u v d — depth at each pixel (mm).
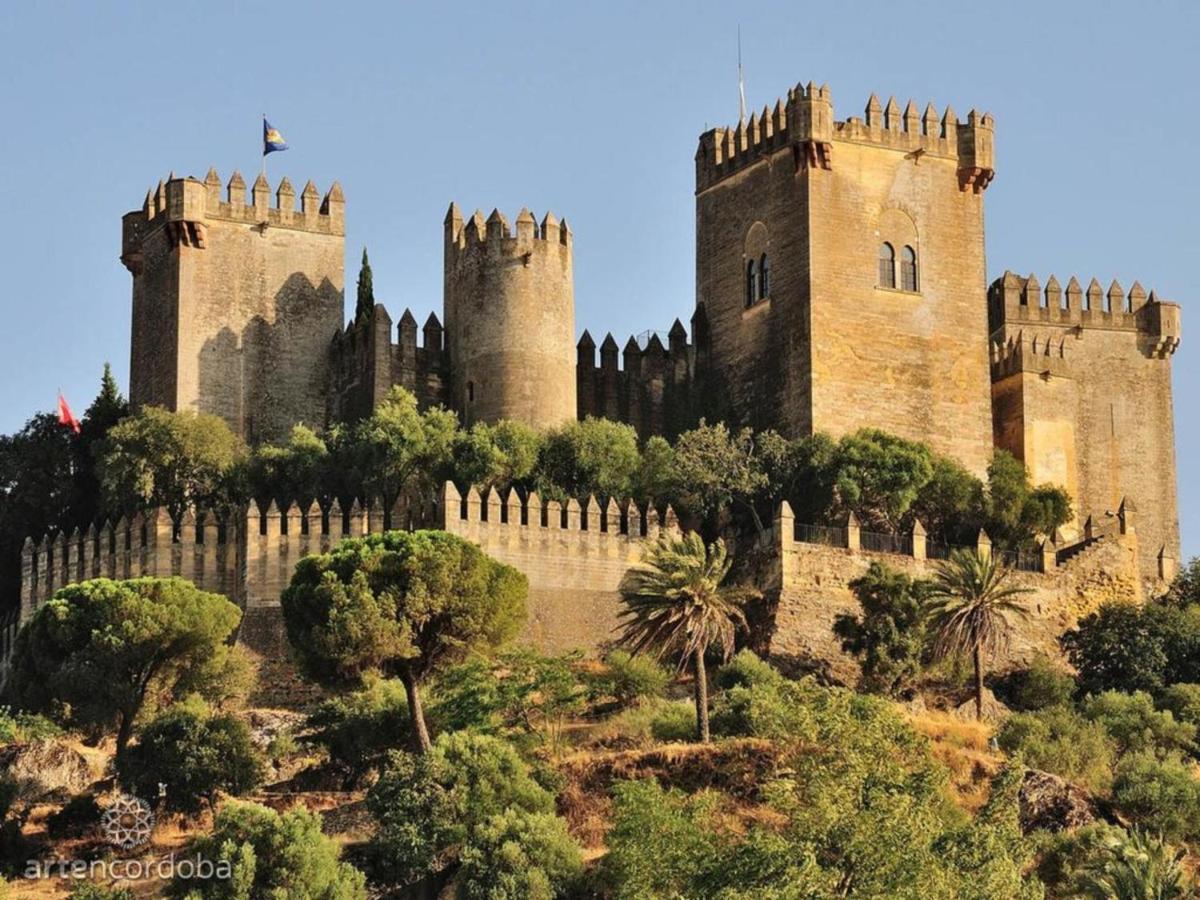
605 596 114625
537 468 118562
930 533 120312
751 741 91562
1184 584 122375
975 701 106562
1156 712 105625
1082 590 119000
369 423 118938
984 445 127625
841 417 125312
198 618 99375
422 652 97312
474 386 125625
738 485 118562
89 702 97438
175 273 127875
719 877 74062
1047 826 91562
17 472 127500
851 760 78625
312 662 96938
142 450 119062
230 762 91000
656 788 82438
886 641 106375
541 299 126000
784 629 111250
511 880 80062
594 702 103188
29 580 117125
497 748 87500
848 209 127875
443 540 99938
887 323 127125
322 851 80375
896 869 73688
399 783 85312
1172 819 92625
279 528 112375
